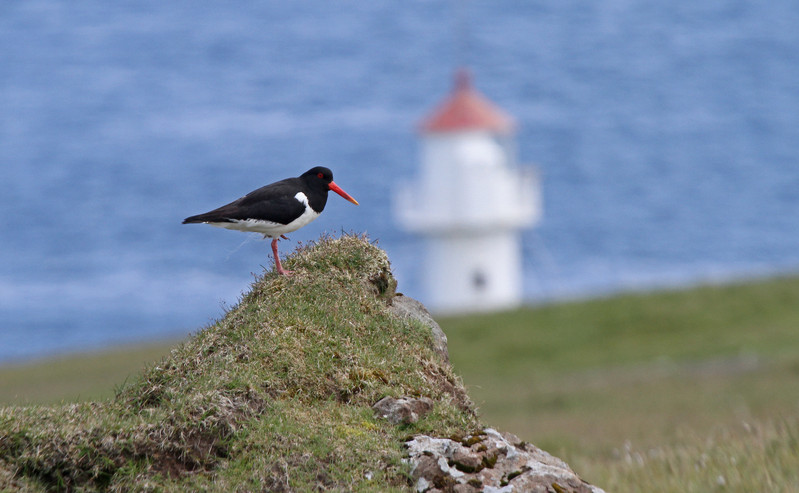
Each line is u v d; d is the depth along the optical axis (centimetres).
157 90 14275
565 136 10894
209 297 6588
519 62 15088
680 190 8944
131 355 3509
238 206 1095
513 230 5200
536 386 2948
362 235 1141
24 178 9806
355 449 866
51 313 6388
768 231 7862
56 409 894
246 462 852
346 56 16350
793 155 9994
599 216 8319
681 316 3688
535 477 853
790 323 3500
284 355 953
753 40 16012
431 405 940
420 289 6681
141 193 9181
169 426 867
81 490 823
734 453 1323
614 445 1919
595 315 3778
